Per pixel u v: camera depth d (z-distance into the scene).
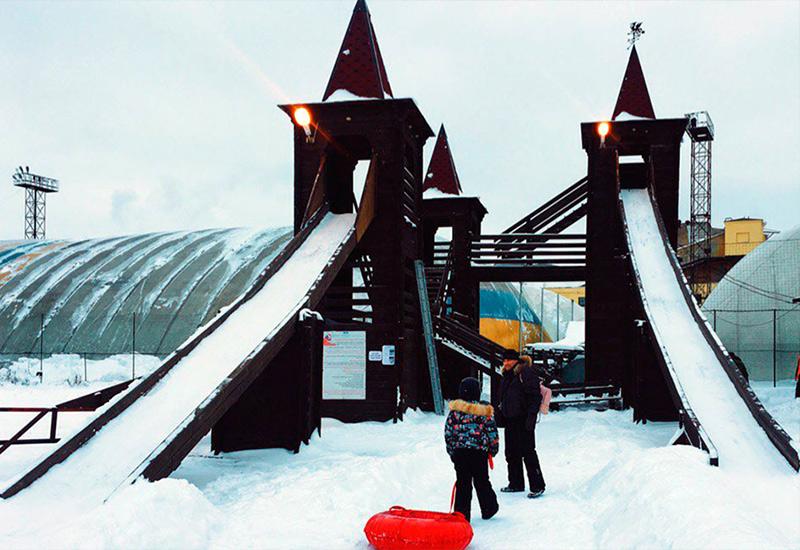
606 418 19.28
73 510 8.32
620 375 23.33
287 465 12.41
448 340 23.75
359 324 20.36
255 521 7.93
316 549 7.00
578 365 36.81
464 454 8.18
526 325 57.34
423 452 12.16
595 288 23.78
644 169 24.83
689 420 11.79
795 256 38.31
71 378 31.38
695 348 15.17
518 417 9.92
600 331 23.62
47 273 44.31
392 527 6.75
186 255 43.00
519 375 10.02
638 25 24.91
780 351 36.28
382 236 20.77
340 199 22.38
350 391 20.09
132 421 10.45
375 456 13.59
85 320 38.38
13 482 8.62
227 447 13.89
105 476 9.12
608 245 23.81
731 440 11.45
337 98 21.03
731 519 6.11
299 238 18.61
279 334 13.80
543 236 29.56
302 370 14.16
